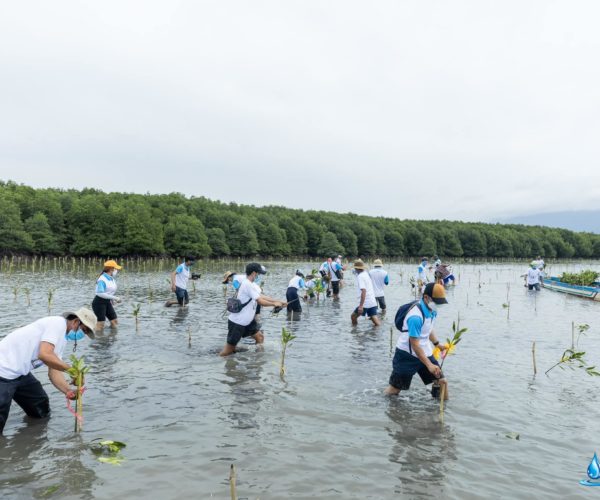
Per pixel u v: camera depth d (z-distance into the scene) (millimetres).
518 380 8141
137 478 4527
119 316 14641
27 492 4203
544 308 19453
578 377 8406
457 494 4355
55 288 23578
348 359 9445
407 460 5039
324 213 145375
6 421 5938
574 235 156375
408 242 129875
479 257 139250
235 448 5258
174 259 83625
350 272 46094
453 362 9398
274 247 102000
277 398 6980
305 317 15219
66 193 95750
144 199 100125
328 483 4512
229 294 21797
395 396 7176
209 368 8594
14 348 5516
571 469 4922
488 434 5789
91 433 5609
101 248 74938
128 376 8031
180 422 6000
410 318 6777
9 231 66812
